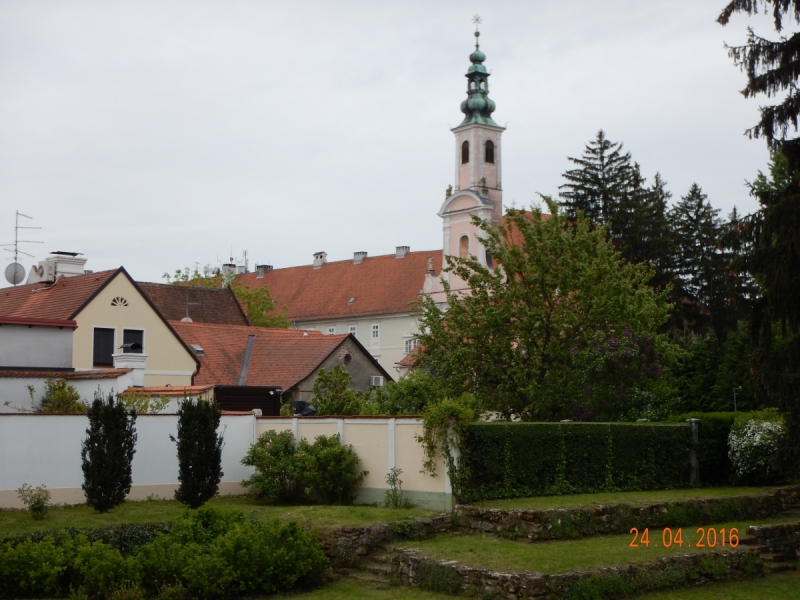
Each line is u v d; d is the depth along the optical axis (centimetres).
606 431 2698
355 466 2619
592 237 3606
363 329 9525
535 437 2519
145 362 3691
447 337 3447
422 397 3209
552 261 3441
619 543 2162
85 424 2575
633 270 3778
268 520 2236
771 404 2484
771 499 2705
